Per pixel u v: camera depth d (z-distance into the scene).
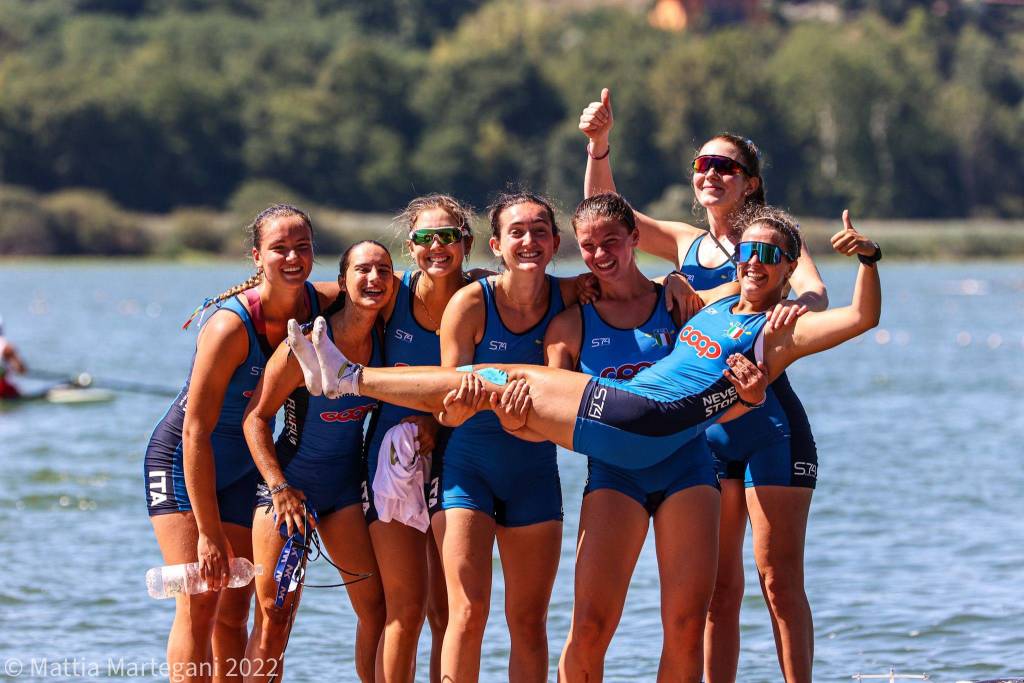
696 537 21.34
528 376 21.48
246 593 23.39
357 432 23.02
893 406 73.19
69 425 63.47
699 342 21.36
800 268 23.45
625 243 21.83
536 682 22.48
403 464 22.06
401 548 22.25
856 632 30.50
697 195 24.70
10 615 31.94
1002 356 104.56
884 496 46.31
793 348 21.06
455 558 21.75
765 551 23.23
